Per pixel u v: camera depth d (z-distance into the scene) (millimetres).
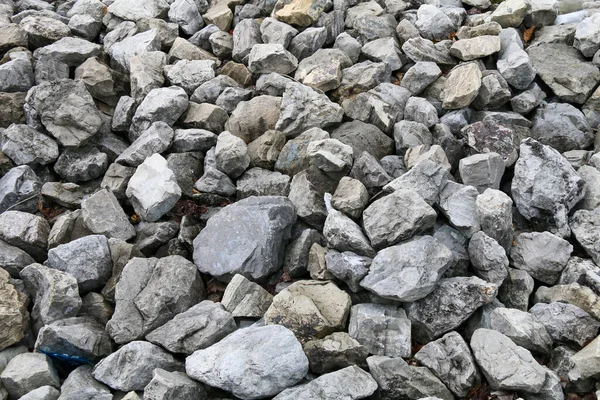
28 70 2096
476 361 1454
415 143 1857
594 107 1966
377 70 2035
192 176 1890
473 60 2057
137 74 2053
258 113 1967
